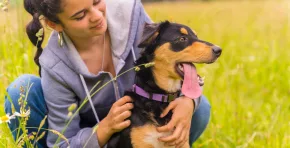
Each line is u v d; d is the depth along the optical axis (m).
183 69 3.62
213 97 5.64
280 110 5.26
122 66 3.71
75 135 3.67
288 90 6.21
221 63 7.04
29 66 4.70
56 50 3.61
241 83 6.60
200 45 3.60
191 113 3.68
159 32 3.69
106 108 3.88
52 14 3.39
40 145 3.91
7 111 3.74
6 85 4.80
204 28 9.70
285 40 8.40
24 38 4.83
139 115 3.56
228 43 8.66
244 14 12.83
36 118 3.76
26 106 3.69
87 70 3.63
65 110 3.67
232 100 5.71
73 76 3.63
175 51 3.60
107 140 3.63
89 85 3.71
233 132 4.90
